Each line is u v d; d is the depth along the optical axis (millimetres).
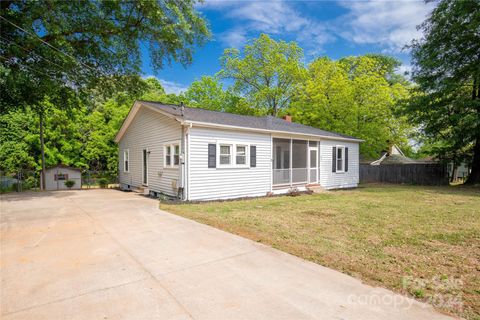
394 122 22188
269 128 12578
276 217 7086
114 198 10688
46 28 9172
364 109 21031
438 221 6734
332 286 3047
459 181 22578
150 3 9992
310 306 2605
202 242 4680
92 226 5797
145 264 3648
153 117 12367
